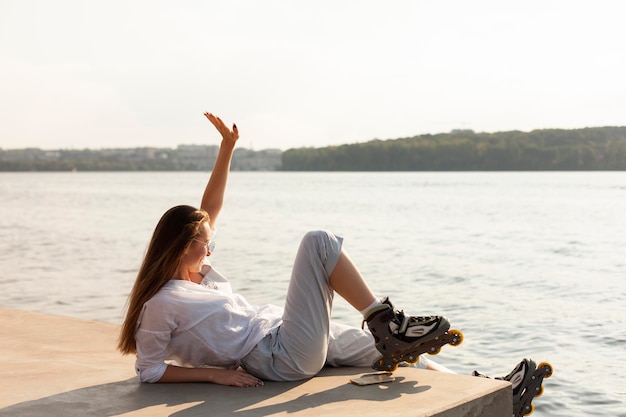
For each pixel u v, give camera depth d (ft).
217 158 13.80
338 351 12.60
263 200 184.44
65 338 16.33
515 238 76.95
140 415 10.26
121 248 67.46
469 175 473.67
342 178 475.31
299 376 11.85
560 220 106.01
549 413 18.06
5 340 16.08
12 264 54.24
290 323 11.60
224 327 11.66
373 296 11.44
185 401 10.86
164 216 11.62
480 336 27.37
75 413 10.46
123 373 12.89
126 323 11.70
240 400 10.83
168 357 12.14
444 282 43.55
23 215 126.11
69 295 38.78
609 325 29.01
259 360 11.71
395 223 102.01
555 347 25.31
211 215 13.47
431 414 9.95
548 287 40.78
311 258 11.35
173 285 11.56
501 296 37.63
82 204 171.63
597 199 174.09
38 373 12.98
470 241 73.67
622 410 18.17
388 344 11.37
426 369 12.77
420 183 327.67
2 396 11.41
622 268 49.85
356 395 10.91
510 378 12.44
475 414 10.77
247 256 59.21
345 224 100.48
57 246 69.62
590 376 21.35
